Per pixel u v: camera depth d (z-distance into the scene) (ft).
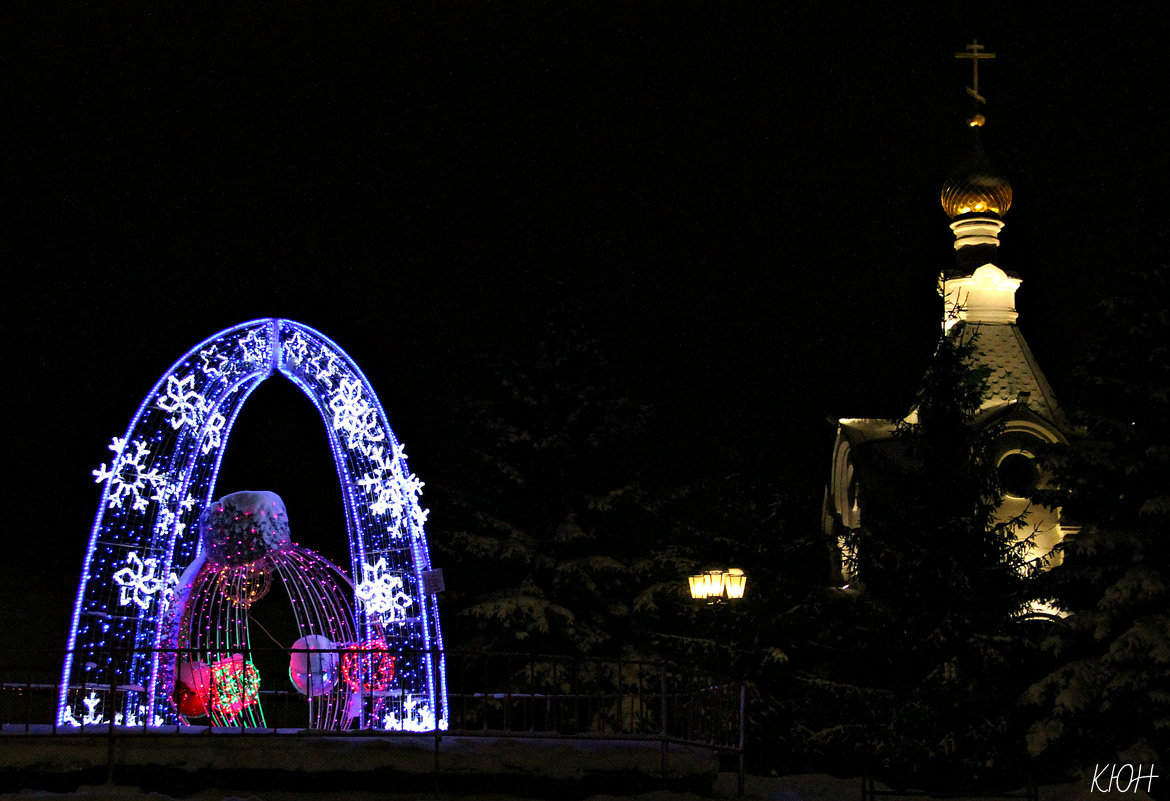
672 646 90.74
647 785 47.37
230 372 60.64
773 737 85.25
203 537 57.77
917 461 82.02
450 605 94.32
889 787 70.13
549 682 86.89
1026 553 89.51
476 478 98.17
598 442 95.50
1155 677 67.15
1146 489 73.26
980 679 73.97
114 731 45.83
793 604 91.91
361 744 46.34
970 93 110.63
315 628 61.62
